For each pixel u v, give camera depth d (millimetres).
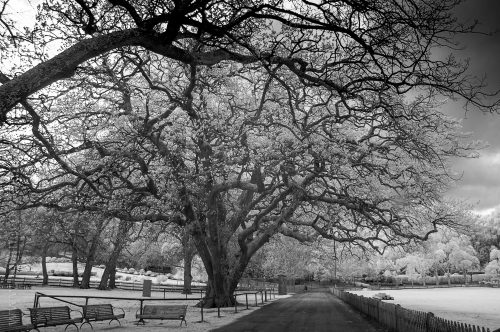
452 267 102562
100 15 11219
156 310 16750
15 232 23172
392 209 23703
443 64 9008
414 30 8086
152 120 19828
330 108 22484
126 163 21359
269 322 18359
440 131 21391
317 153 20406
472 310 28000
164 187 21312
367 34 8812
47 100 16469
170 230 28641
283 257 49188
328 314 23031
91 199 21609
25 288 43844
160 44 8398
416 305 33844
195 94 23469
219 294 26703
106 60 18266
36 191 17641
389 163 23141
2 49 11211
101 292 43938
